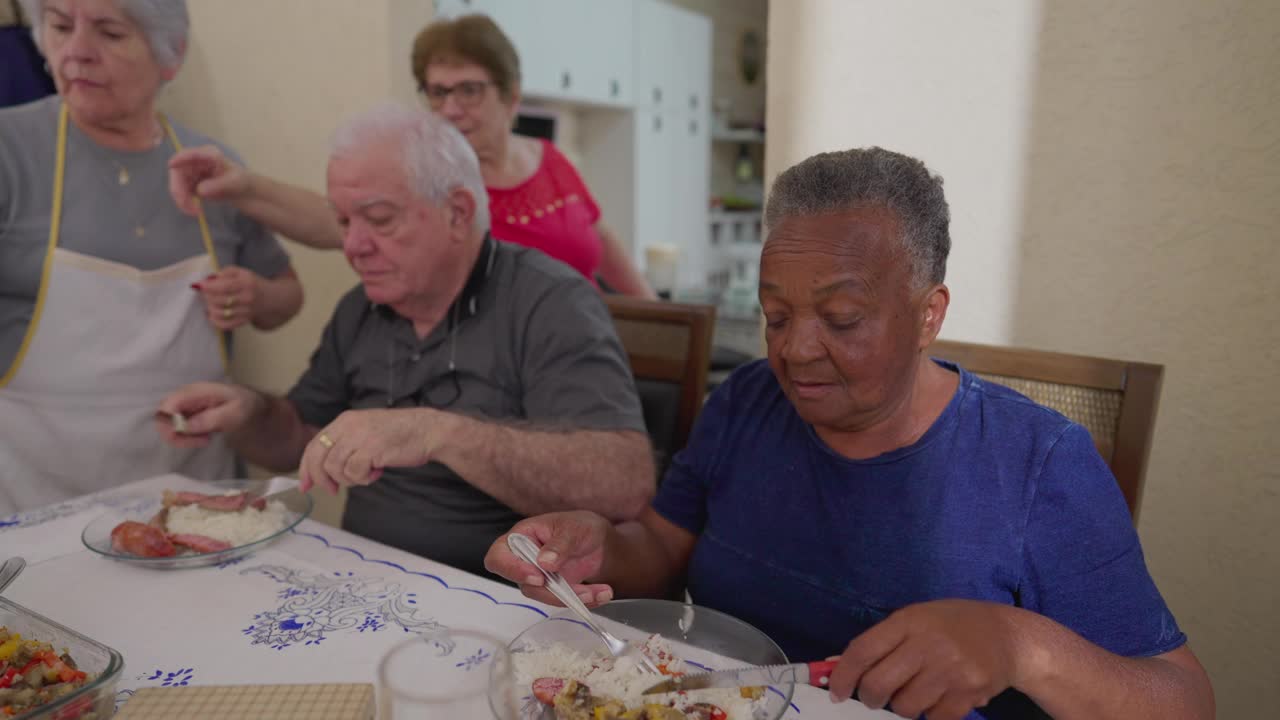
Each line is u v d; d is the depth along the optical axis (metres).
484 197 1.30
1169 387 1.28
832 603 0.83
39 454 1.46
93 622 0.85
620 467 1.15
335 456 1.02
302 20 2.13
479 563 1.25
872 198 0.69
